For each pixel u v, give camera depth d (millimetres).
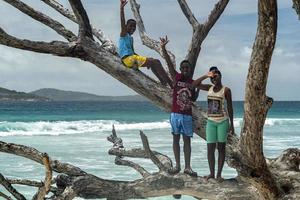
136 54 6797
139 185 6062
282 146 23500
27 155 5953
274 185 5387
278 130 35062
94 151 21250
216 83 6238
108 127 36281
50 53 6660
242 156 5078
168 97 6684
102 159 18484
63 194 5973
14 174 14953
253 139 4848
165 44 6512
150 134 31062
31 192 12055
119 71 6785
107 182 6109
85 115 58781
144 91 6770
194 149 21344
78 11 6703
